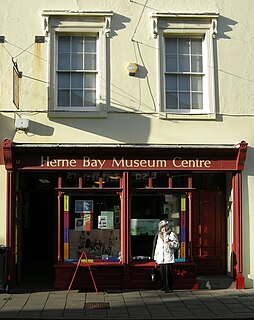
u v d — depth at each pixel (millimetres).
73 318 9648
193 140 12750
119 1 12844
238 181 12766
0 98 12523
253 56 13055
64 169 12422
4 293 11922
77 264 12258
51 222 14398
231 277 13055
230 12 13078
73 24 12688
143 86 12734
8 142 12062
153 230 12734
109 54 12727
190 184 12766
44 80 12594
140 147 12352
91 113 12555
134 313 10078
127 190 12539
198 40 13141
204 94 13000
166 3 12945
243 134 12883
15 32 12648
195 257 13508
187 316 9852
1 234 12344
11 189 12297
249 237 12797
